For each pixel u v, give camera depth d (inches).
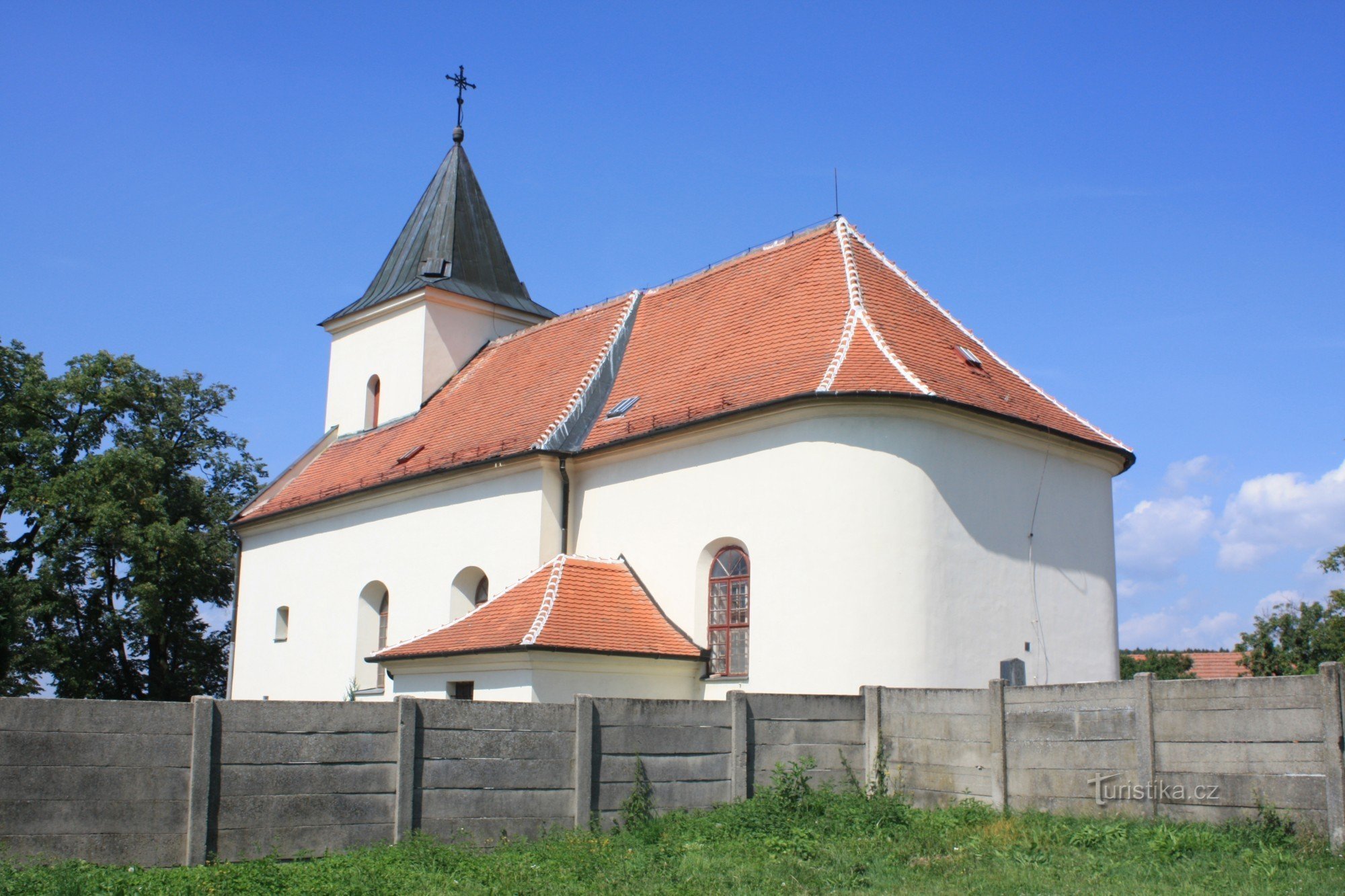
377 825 606.5
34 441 1632.6
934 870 544.4
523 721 650.8
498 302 1466.5
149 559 1635.1
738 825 653.9
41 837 531.8
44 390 1663.4
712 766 703.1
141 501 1657.2
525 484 1057.5
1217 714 581.9
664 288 1221.1
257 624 1421.0
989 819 644.7
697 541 942.4
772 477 899.4
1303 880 477.7
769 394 914.7
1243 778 569.0
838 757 743.7
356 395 1503.4
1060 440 974.4
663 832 646.5
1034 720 663.8
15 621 1576.0
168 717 564.7
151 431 1768.0
